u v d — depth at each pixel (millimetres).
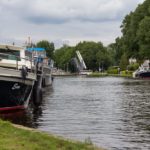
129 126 24297
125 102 39000
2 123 18094
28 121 26172
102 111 31812
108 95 48406
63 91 57062
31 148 13797
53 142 15375
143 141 19719
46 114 29750
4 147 13531
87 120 26859
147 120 26672
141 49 111812
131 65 146625
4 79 28000
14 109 29828
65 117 28250
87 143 16531
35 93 37094
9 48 36281
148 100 40750
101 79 111250
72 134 21578
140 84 74188
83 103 38500
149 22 111250
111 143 19219
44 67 59312
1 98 28453
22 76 29234
